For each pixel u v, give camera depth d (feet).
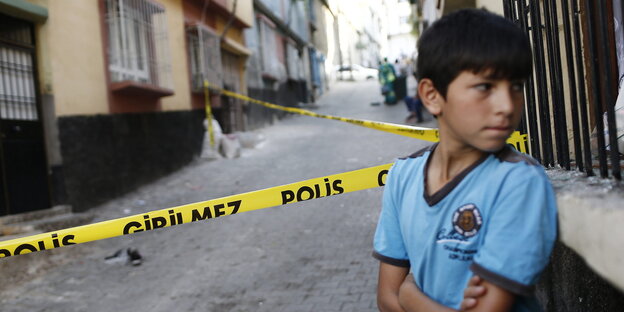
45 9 23.43
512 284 3.17
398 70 76.38
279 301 13.20
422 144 35.58
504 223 3.25
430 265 3.62
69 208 24.08
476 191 3.42
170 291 14.65
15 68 22.27
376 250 4.24
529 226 3.22
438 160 3.76
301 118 67.10
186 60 39.47
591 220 3.04
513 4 7.84
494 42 3.19
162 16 35.42
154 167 32.35
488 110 3.25
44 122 23.59
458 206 3.47
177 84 37.42
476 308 3.30
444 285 3.54
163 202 26.76
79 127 25.52
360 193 24.07
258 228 20.24
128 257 17.54
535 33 6.39
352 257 15.96
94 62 27.22
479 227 3.38
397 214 4.10
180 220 6.78
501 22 3.31
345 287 13.60
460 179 3.50
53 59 24.07
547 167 6.23
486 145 3.32
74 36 25.75
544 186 3.32
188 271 16.22
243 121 51.67
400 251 4.13
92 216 23.67
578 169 5.17
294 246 17.67
